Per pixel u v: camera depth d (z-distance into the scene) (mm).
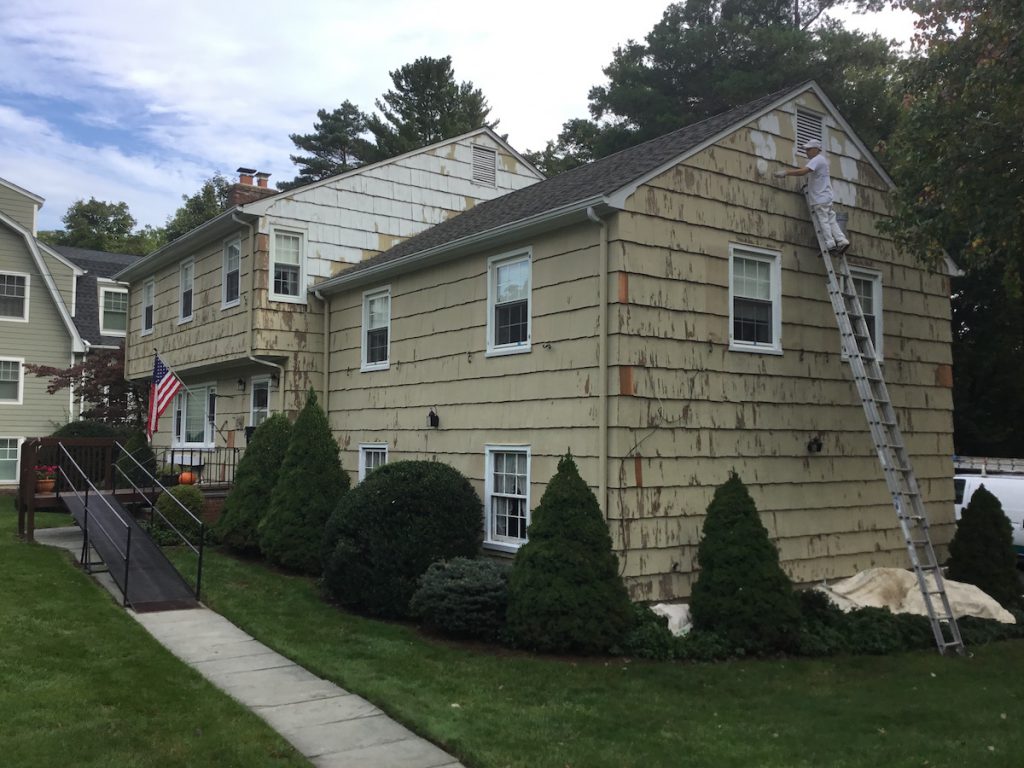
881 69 24859
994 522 11438
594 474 9711
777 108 11406
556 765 5559
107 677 6945
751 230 10930
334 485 12484
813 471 11203
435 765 5602
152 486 15367
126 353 21484
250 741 5789
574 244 10273
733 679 7762
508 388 11188
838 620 9508
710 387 10281
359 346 14703
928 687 7664
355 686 7125
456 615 8781
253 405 16562
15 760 5215
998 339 21234
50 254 26656
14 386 24781
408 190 17234
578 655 8406
